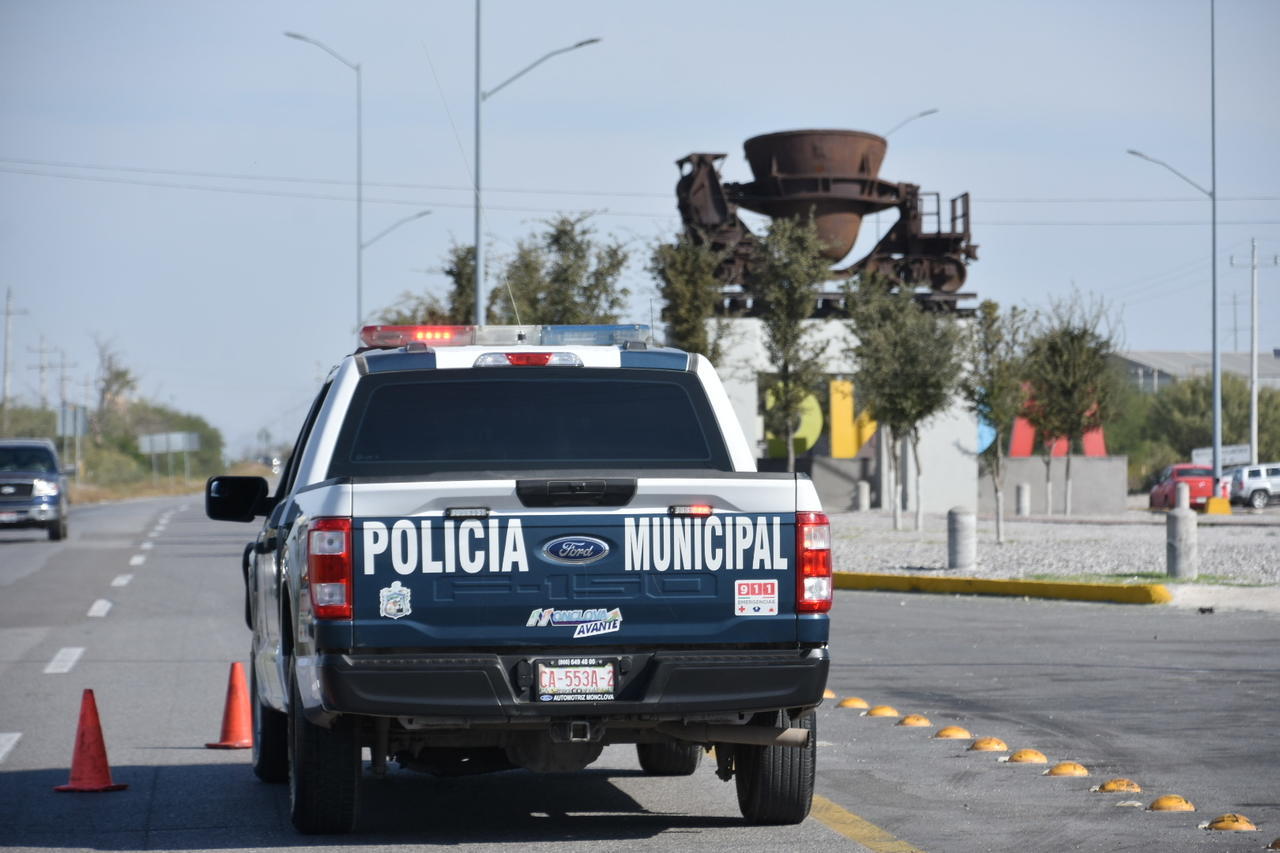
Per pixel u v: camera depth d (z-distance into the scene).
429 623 13.11
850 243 92.12
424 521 13.13
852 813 15.91
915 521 80.81
